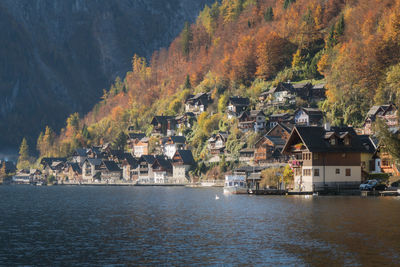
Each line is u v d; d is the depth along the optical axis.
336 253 45.06
